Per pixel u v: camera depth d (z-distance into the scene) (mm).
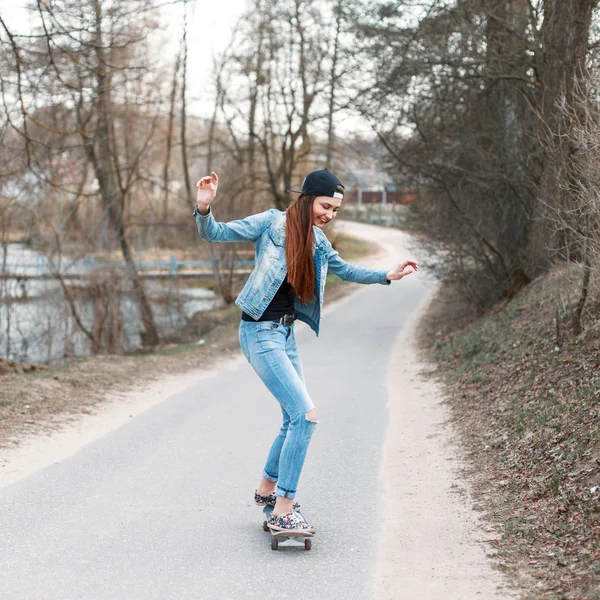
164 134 40281
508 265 16609
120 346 22094
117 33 11078
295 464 4320
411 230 20594
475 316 17203
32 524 4777
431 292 31172
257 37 32781
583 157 7910
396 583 3887
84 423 8141
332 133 31875
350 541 4547
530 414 6824
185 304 26094
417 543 4500
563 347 8273
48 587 3809
